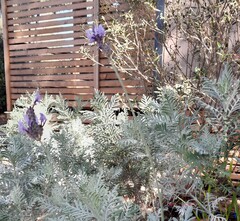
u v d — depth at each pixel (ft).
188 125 2.96
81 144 3.99
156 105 3.50
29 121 2.29
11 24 11.41
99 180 2.27
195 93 5.19
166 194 3.09
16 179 3.13
